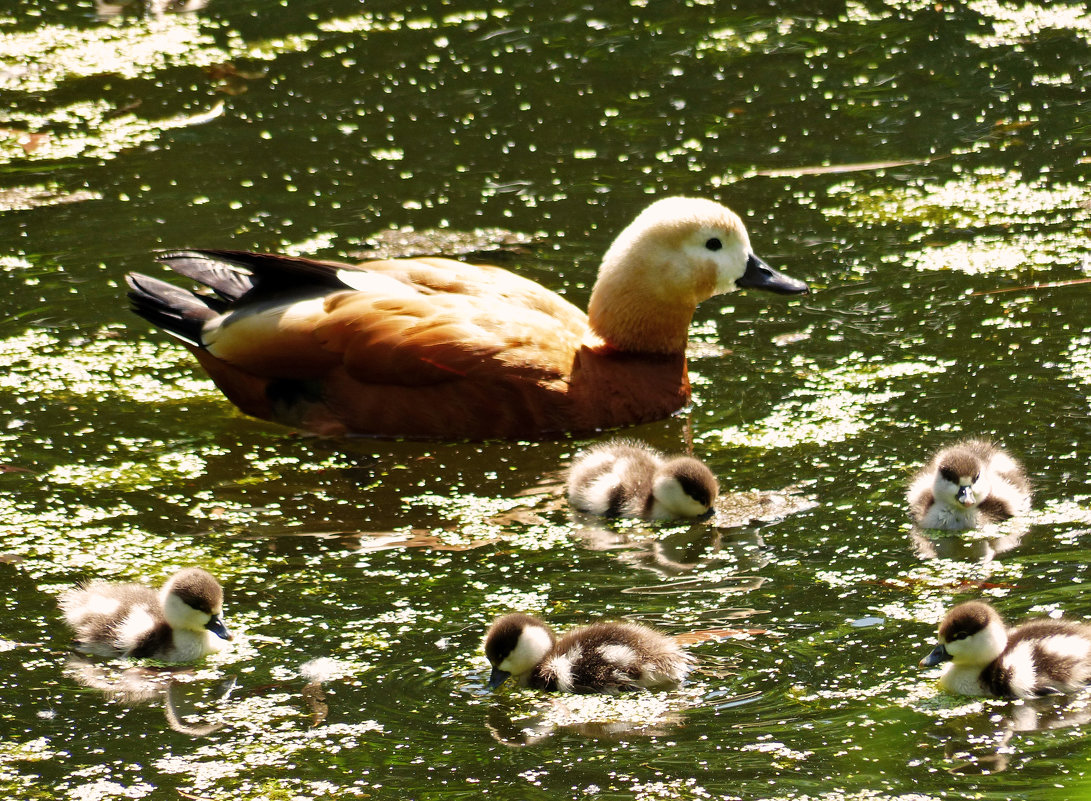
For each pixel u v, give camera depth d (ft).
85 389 46.34
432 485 40.75
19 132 66.08
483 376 42.83
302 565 36.24
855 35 75.92
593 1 81.51
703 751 28.09
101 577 35.58
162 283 46.85
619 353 44.96
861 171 60.80
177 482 40.83
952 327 47.85
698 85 70.49
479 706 30.04
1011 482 37.76
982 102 67.10
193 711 30.14
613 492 38.63
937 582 34.19
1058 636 30.14
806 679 30.48
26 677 31.45
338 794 27.12
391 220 57.52
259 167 62.69
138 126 66.80
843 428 42.60
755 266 46.06
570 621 33.14
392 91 70.49
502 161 63.00
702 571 35.40
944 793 26.40
